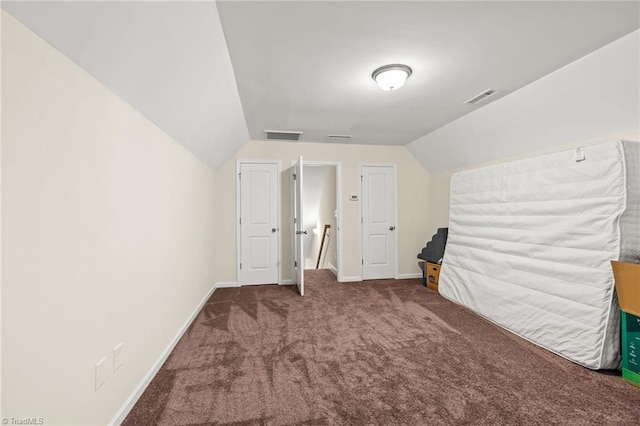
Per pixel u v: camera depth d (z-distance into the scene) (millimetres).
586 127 2568
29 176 986
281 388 1827
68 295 1176
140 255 1814
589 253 2174
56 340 1109
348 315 3139
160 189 2150
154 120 2002
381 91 2701
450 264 3768
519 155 3352
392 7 1569
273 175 4520
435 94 2766
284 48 1977
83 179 1271
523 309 2615
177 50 1615
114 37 1246
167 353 2229
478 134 3531
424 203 5023
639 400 1689
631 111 2205
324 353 2285
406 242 4965
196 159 3189
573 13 1619
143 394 1773
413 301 3643
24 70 962
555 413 1587
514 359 2191
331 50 2008
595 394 1752
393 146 4914
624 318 1893
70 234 1188
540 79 2443
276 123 3648
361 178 4816
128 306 1658
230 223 4367
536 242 2604
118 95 1557
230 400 1711
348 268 4758
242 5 1542
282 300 3680
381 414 1592
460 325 2863
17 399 942
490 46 1962
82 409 1251
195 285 3143
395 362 2146
